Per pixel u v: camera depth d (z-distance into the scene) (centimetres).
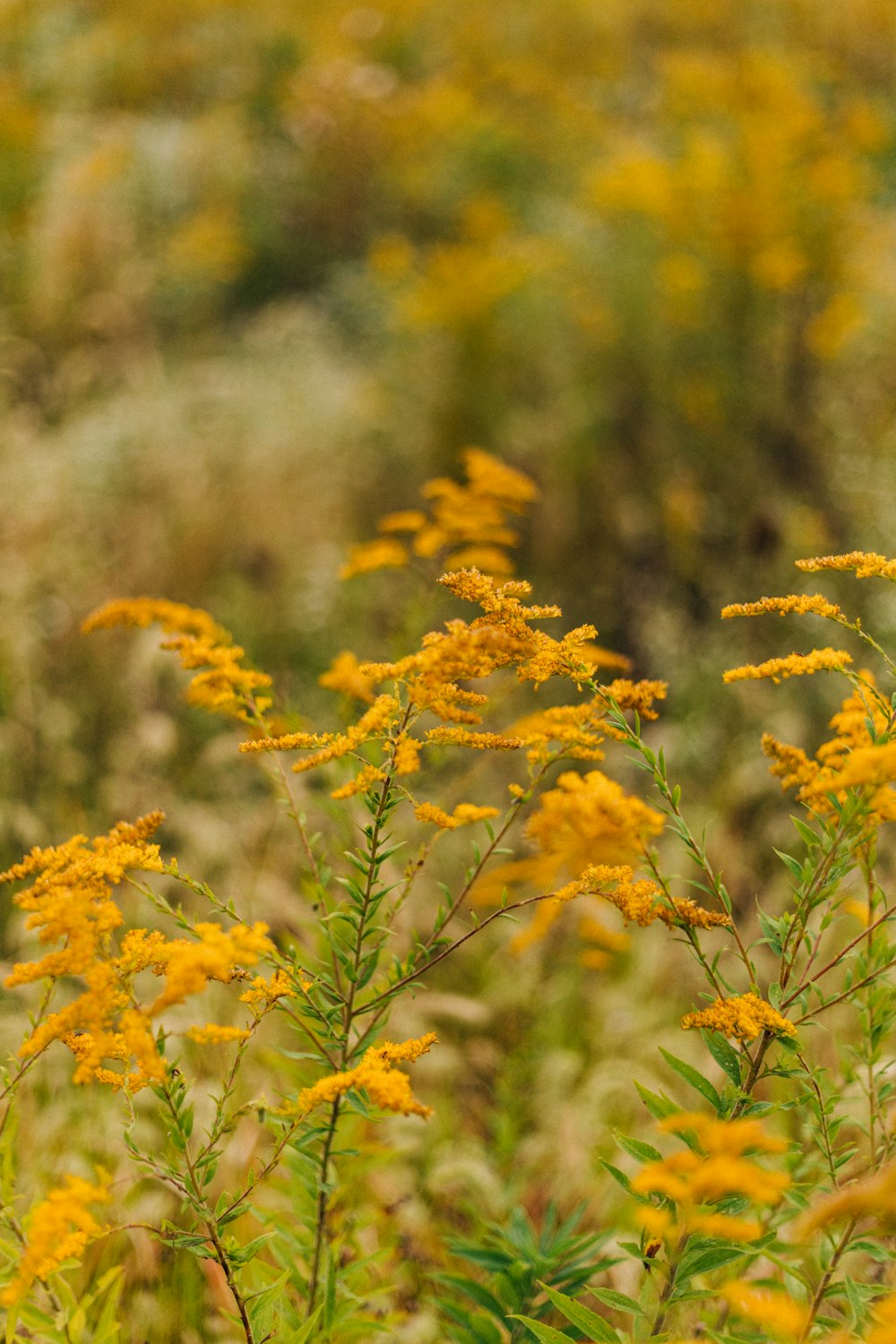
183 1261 174
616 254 479
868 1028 141
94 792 316
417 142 665
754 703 329
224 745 309
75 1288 168
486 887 195
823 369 443
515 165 654
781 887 272
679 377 448
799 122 462
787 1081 186
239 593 392
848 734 136
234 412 490
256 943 113
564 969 259
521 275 464
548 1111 224
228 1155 190
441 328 462
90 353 569
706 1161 102
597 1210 201
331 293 642
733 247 433
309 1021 153
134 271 611
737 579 382
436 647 127
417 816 131
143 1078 120
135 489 443
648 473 436
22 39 853
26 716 325
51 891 118
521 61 766
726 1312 140
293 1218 174
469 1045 244
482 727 323
